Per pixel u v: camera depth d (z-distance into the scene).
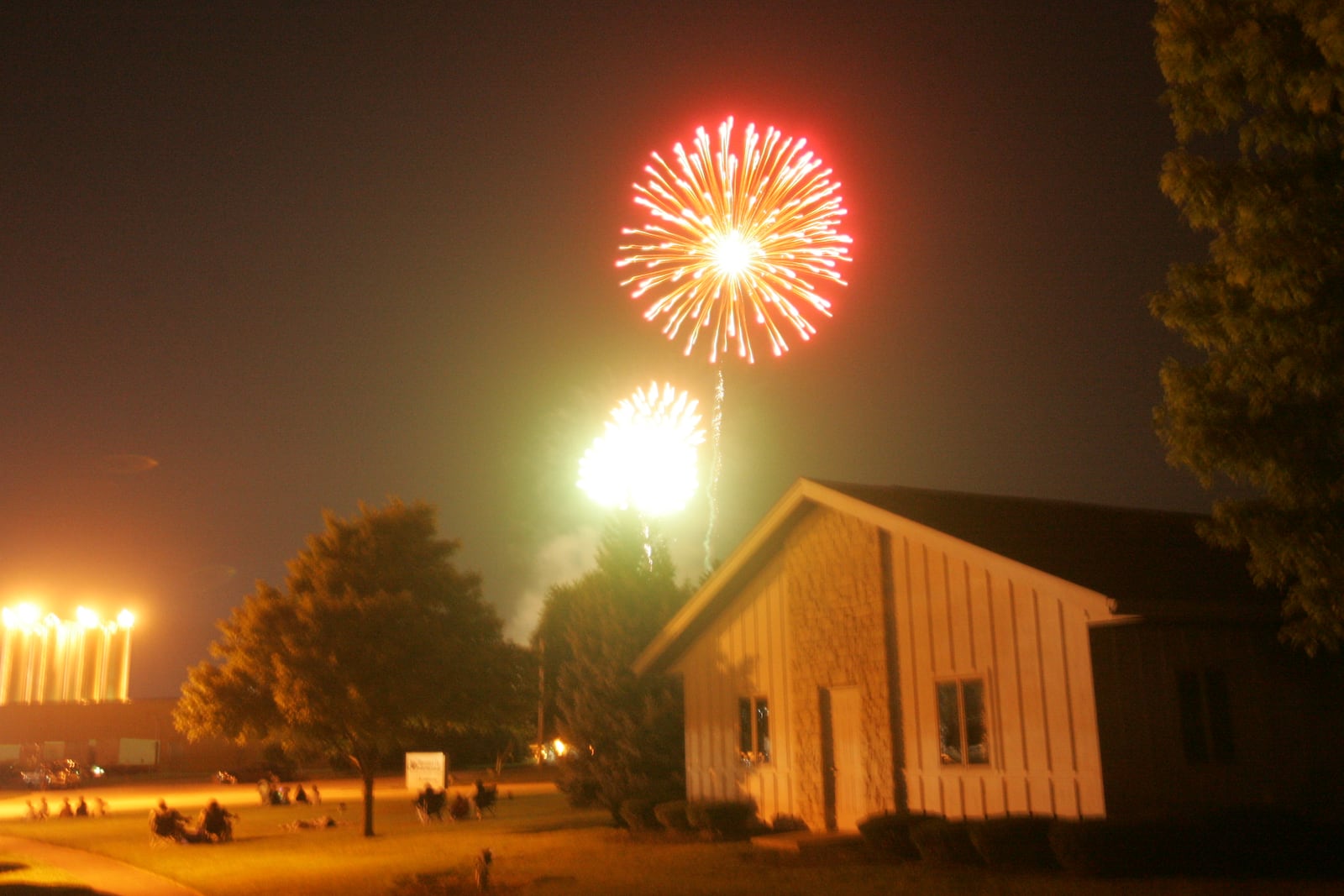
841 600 20.36
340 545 26.66
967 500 21.34
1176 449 12.42
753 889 15.06
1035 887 13.88
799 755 21.06
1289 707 16.77
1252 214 11.56
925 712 18.48
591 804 30.75
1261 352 11.92
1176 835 14.09
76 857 23.00
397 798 42.19
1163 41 12.14
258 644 25.83
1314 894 12.66
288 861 20.97
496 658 26.89
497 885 16.84
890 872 15.89
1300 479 11.89
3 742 74.75
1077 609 16.02
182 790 53.31
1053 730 16.17
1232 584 17.05
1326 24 10.33
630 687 29.55
